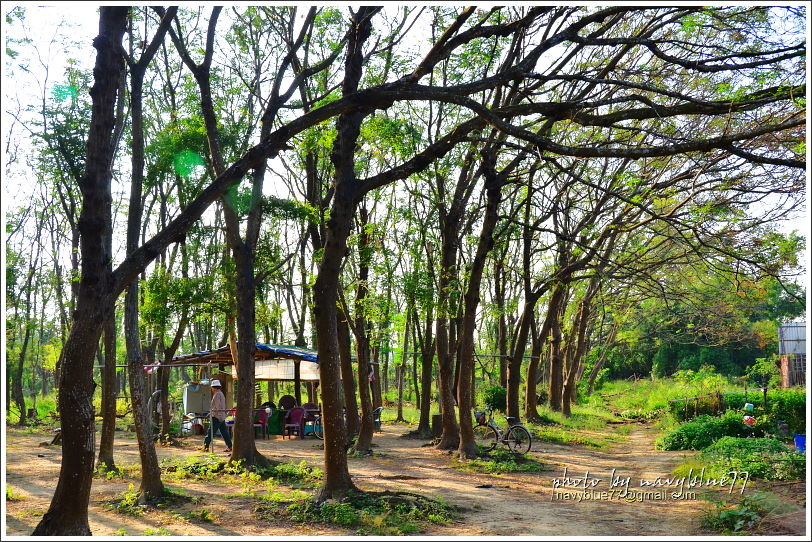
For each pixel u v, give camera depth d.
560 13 15.42
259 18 18.78
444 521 9.94
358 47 12.02
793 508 9.66
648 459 17.72
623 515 10.64
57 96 14.38
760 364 43.75
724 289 25.59
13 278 27.11
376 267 19.38
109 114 8.51
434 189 20.42
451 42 11.25
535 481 14.09
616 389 59.59
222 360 24.09
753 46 13.05
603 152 9.54
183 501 11.29
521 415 30.69
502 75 11.21
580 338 32.75
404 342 31.03
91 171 8.34
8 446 19.78
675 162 20.06
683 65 10.63
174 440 21.39
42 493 12.32
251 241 15.52
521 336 24.92
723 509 9.91
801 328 42.91
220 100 17.62
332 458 11.03
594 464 16.84
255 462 15.03
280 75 15.56
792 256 16.03
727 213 18.55
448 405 19.31
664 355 61.53
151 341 23.80
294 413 23.56
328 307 11.21
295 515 10.11
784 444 16.81
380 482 13.66
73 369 8.25
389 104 10.62
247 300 15.34
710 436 19.67
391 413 34.34
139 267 8.76
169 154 15.90
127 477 14.12
